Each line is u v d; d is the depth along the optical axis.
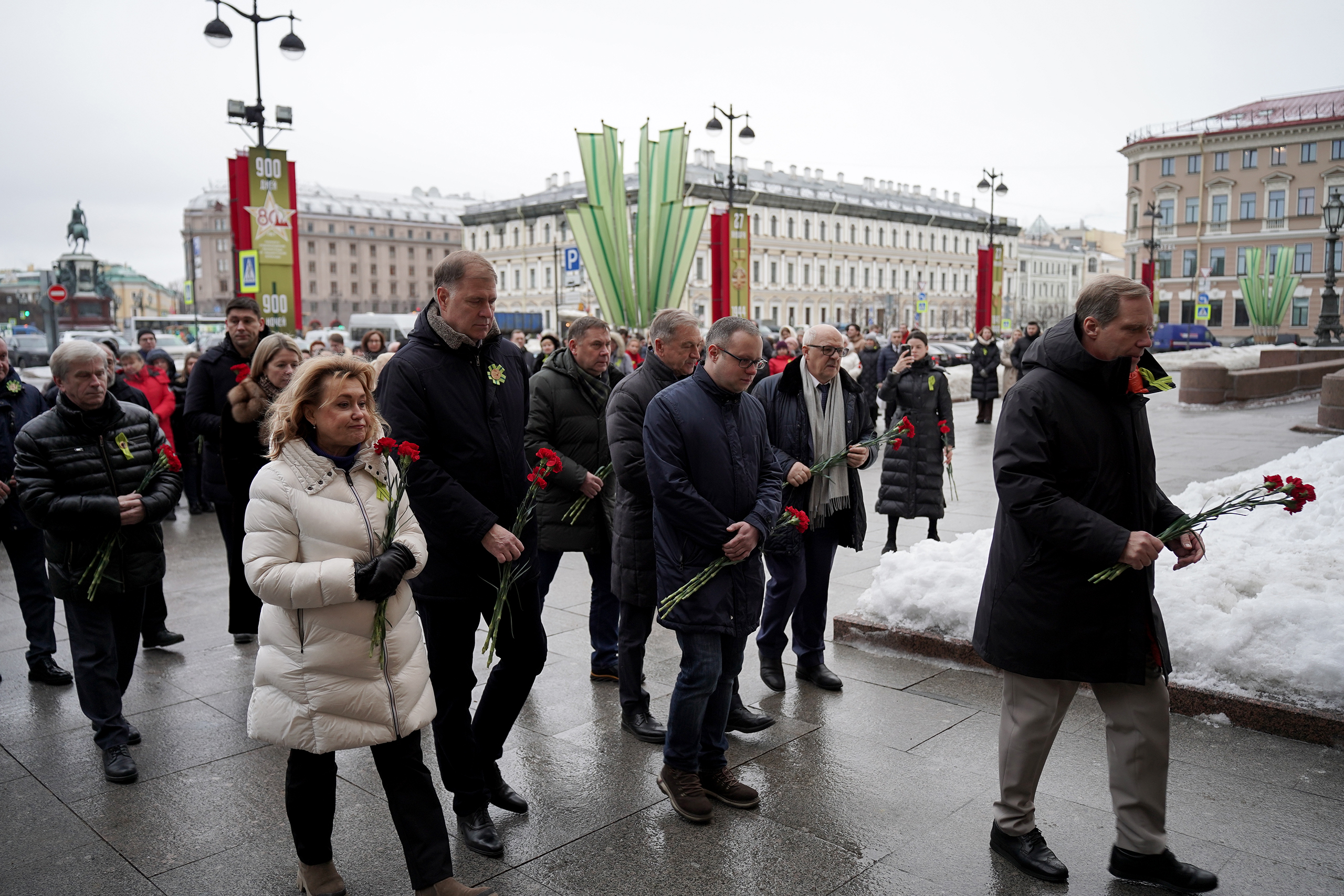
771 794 3.69
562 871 3.17
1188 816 3.44
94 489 4.07
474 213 86.12
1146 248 70.19
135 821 3.55
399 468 2.92
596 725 4.41
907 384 7.55
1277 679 4.15
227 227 127.50
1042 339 3.11
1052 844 3.30
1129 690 3.07
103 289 57.22
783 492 4.64
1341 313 61.62
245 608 5.44
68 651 5.59
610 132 21.55
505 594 3.21
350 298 122.38
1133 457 3.00
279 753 4.14
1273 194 64.25
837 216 85.38
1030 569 3.03
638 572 4.20
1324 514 6.41
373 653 2.79
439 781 3.89
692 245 21.44
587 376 4.79
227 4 15.70
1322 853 3.19
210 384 5.50
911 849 3.28
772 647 4.82
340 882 3.02
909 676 4.94
